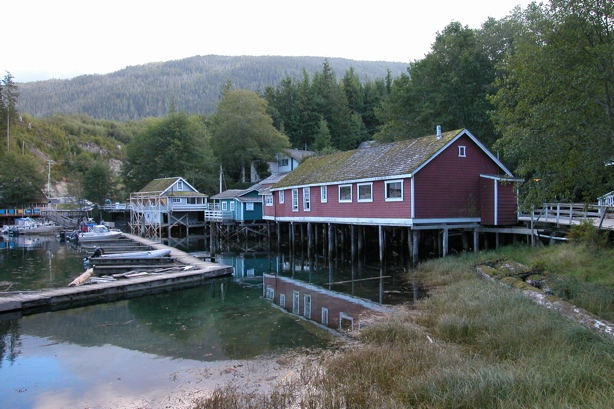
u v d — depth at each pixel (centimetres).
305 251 3219
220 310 1447
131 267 2247
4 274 2284
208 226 4944
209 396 782
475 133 3294
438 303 1230
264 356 977
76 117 14838
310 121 7038
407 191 2061
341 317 1283
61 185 9319
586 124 1078
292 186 3011
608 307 982
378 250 2856
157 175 6169
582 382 615
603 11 1038
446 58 3472
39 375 905
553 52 1085
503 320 956
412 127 3606
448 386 649
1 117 8462
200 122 7269
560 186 1172
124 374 902
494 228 2131
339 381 774
